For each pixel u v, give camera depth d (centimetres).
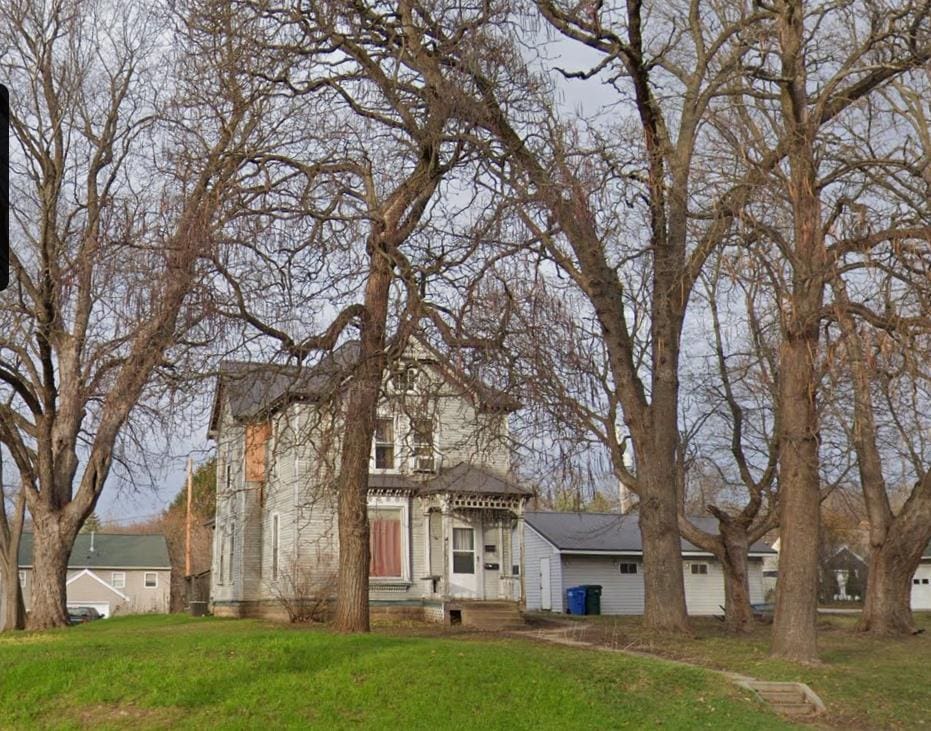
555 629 2708
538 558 4559
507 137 1848
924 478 2720
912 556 2752
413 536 3102
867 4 1923
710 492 3719
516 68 1822
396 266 1773
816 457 1950
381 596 3052
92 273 2173
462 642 1847
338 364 1859
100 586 6762
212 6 1800
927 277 1666
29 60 2800
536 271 1702
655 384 2400
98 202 2631
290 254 1741
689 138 2297
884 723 1558
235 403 2162
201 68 1820
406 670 1538
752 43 2098
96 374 2577
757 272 1770
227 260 1697
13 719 1347
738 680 1680
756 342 2492
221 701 1411
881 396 2133
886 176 1938
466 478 2945
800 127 1894
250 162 1875
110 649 1694
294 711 1384
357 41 1920
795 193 1808
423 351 1828
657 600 2359
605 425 2422
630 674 1631
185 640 1791
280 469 3042
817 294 1825
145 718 1349
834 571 5872
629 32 2252
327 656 1611
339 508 2048
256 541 3381
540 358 1678
